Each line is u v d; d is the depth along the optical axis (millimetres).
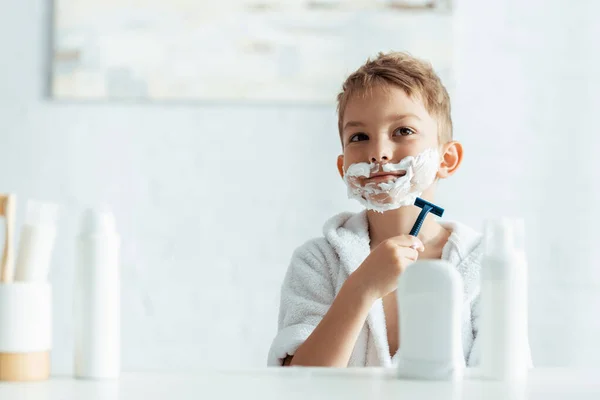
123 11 2057
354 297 930
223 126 2059
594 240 2018
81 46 2055
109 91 2053
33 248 649
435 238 1153
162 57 2051
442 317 645
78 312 657
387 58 1199
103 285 656
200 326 2025
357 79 1154
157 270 2039
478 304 1076
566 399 557
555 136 2035
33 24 2084
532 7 2047
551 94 2039
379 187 1103
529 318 2002
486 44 2041
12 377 632
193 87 2047
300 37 2039
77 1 2057
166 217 2051
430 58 2020
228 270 2035
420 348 649
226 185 2049
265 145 2047
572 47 2043
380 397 557
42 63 2082
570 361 1994
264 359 2018
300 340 1014
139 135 2068
